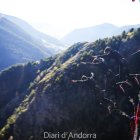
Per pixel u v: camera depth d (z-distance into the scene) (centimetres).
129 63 11562
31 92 13375
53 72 13712
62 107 10688
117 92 10100
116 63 11475
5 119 13962
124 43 12838
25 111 11506
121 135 9188
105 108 9844
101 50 13100
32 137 10400
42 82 12950
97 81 10938
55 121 10438
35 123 10806
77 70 12000
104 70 11331
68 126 10075
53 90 11569
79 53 14300
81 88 10819
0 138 11031
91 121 9838
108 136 9344
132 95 9650
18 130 10881
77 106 10394
